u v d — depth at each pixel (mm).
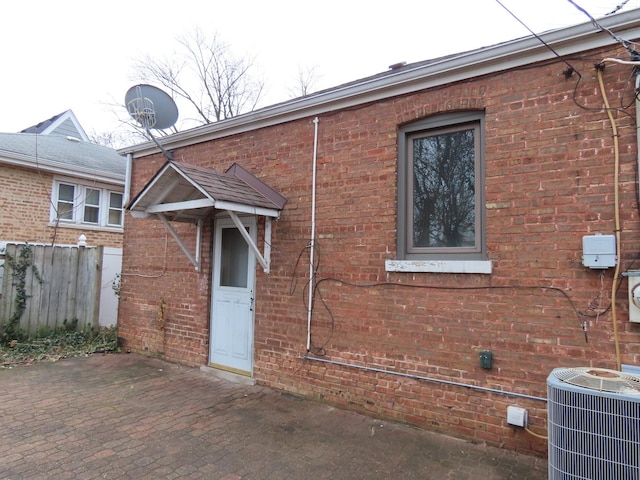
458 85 4387
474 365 4129
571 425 2588
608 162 3613
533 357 3840
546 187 3869
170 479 3348
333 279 5102
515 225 3992
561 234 3775
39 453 3736
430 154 4684
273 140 5848
